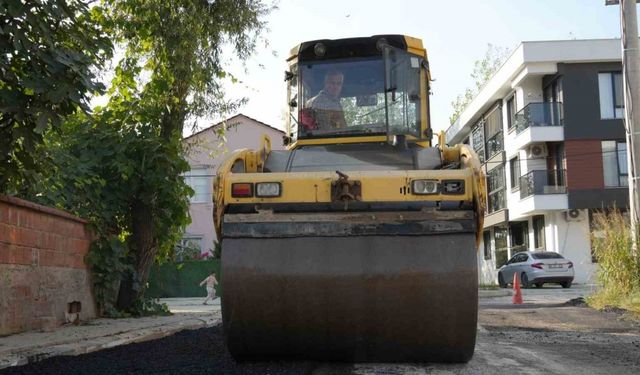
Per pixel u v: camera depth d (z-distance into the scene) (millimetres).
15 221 9039
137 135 12203
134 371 6109
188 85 12477
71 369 6262
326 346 6109
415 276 5824
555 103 30172
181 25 12008
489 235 40406
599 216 15008
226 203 6148
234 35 12938
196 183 37219
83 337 8469
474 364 6477
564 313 12445
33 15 6973
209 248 37000
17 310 9055
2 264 8680
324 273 5895
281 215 6078
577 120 29656
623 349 7859
